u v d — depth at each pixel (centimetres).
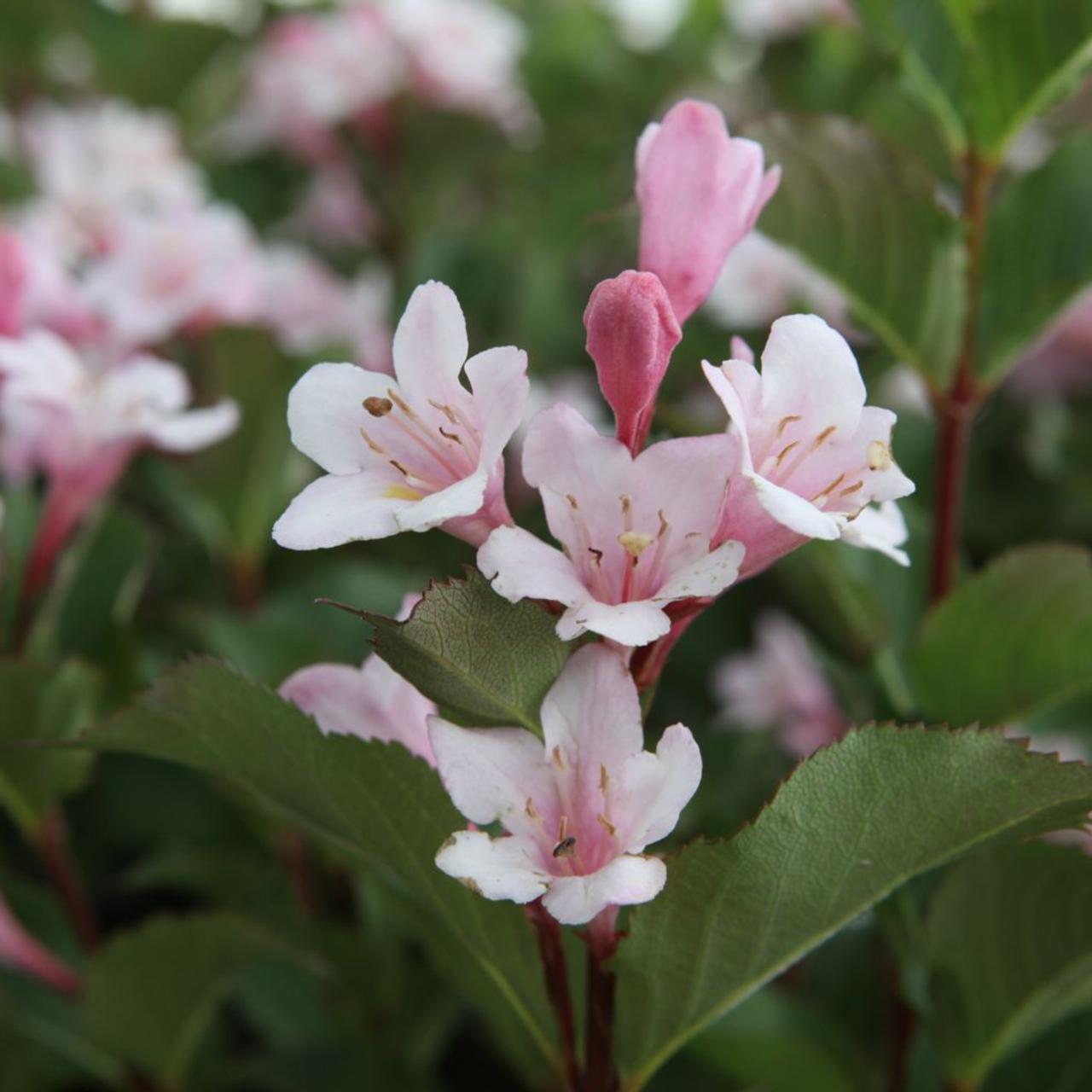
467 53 74
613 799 32
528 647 33
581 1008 36
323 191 80
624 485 33
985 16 40
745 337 64
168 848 48
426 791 34
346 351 52
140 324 54
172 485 56
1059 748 45
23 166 72
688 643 62
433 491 33
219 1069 46
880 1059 45
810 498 33
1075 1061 42
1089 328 64
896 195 41
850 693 43
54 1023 45
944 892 37
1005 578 40
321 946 45
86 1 77
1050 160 42
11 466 49
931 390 43
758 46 88
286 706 34
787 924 34
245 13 78
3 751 41
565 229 77
